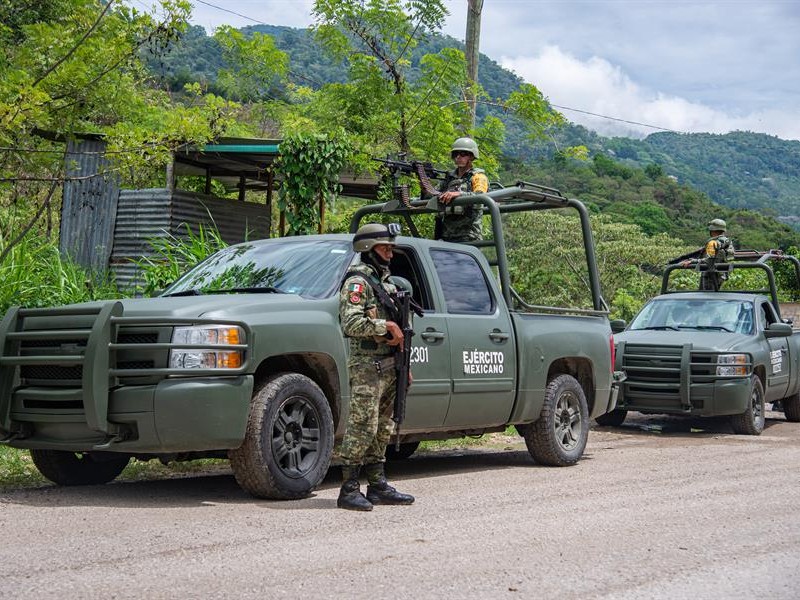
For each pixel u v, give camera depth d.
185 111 11.56
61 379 6.23
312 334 6.59
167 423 5.88
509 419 8.30
